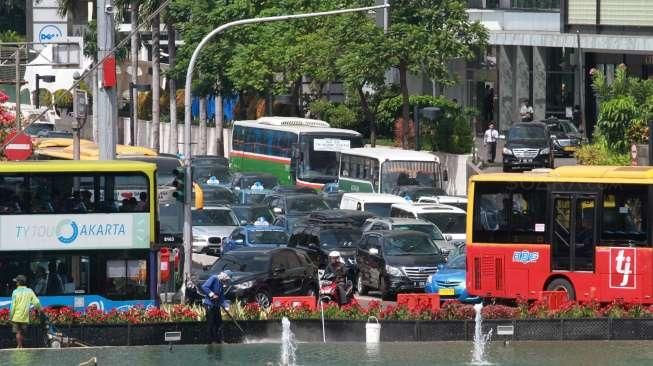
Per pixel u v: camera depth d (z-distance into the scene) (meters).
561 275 91.44
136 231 86.25
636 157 131.50
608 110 136.88
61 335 79.31
